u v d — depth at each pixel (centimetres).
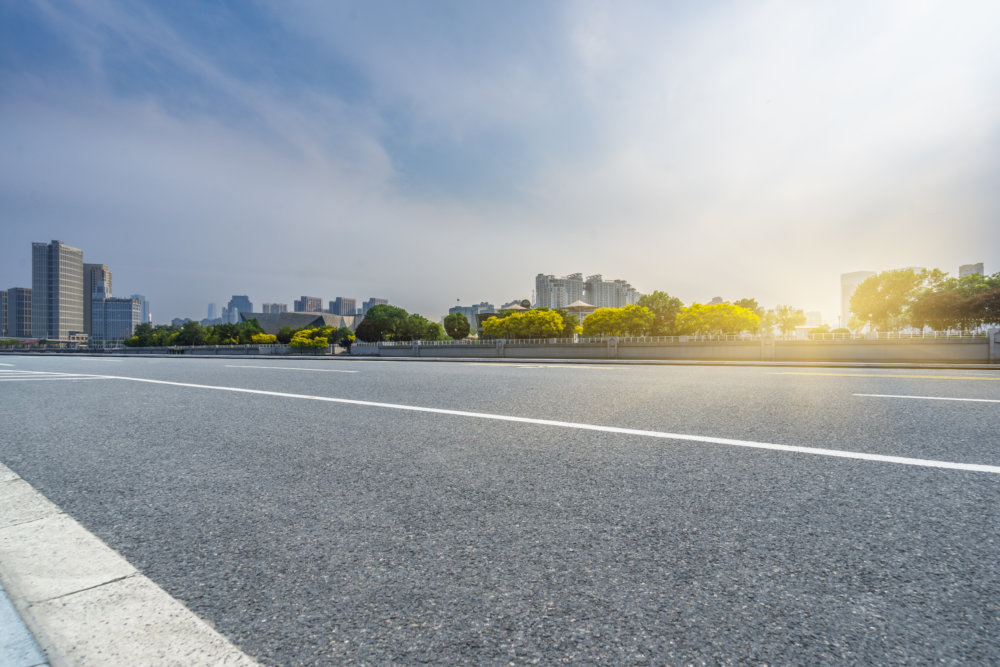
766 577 175
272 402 683
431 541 212
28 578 183
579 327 8638
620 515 238
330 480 306
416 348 3794
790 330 9550
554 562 189
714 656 133
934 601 157
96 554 204
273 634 147
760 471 310
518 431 453
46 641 142
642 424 481
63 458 375
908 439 398
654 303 7975
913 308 5078
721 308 6322
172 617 156
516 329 7606
